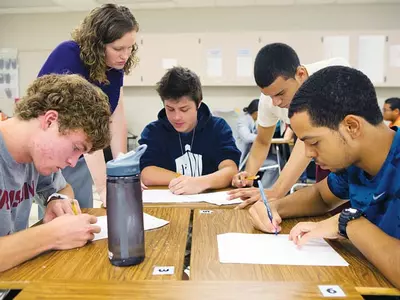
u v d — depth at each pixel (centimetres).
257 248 89
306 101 82
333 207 118
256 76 144
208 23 528
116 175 77
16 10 532
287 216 113
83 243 90
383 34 505
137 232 79
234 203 133
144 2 496
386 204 88
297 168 138
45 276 74
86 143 89
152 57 536
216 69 530
